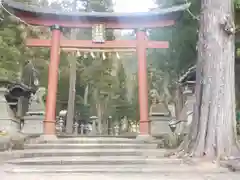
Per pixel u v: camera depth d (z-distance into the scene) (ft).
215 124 28.09
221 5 29.89
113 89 106.42
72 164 30.14
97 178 21.59
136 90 107.65
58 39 50.55
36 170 25.61
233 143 28.09
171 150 35.19
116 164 29.73
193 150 28.60
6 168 27.07
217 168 24.99
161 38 75.41
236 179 20.89
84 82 106.01
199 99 29.84
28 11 49.03
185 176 22.22
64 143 40.57
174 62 74.84
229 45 29.73
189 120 48.06
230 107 28.86
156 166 27.02
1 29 73.15
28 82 89.86
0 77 62.69
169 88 78.74
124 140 41.47
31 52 87.04
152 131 50.37
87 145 38.60
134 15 49.88
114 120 108.17
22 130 53.93
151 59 83.25
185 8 49.19
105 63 102.01
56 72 49.29
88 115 107.14
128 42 51.34
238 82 58.44
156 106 52.75
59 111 107.76
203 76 29.63
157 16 50.39
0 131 45.91
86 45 51.16
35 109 55.83
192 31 62.69
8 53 71.61
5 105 53.67
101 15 49.90
